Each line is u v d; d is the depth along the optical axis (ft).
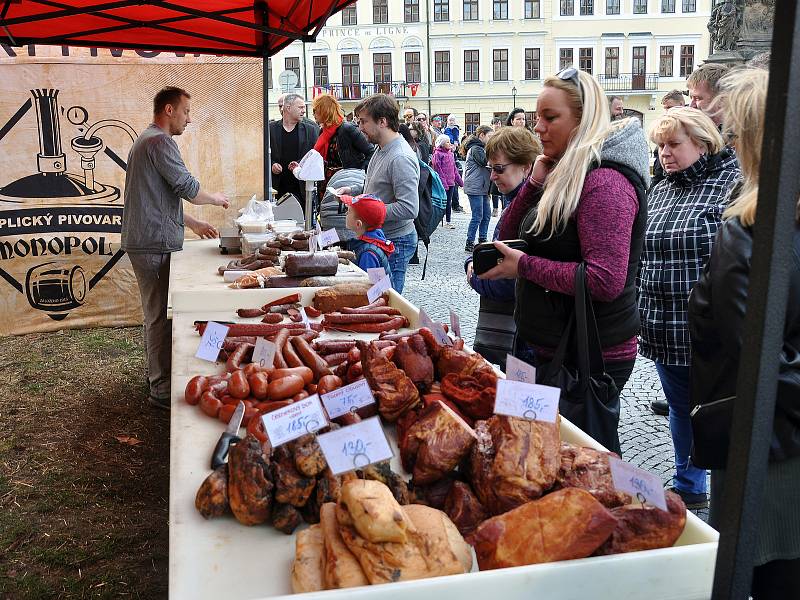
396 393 6.07
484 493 4.72
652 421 14.70
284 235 15.07
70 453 13.76
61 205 21.74
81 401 16.51
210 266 14.16
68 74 21.02
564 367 8.12
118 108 21.58
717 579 3.39
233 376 6.80
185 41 19.30
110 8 14.24
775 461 5.21
